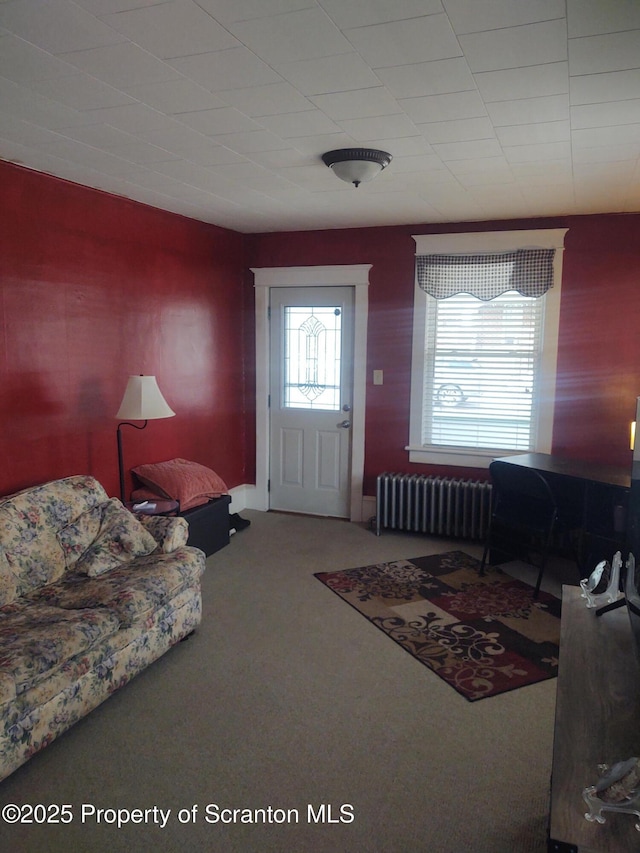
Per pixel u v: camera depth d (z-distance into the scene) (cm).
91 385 354
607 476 347
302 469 513
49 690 205
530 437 445
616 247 404
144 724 230
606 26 167
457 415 463
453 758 213
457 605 337
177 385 433
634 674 173
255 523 489
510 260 430
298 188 350
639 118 235
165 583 268
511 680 262
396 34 173
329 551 424
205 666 272
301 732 227
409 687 257
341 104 225
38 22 166
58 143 270
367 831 181
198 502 400
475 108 227
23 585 258
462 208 396
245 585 363
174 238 420
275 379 511
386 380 475
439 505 438
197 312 451
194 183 339
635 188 340
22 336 307
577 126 245
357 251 471
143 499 382
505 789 198
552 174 314
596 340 415
